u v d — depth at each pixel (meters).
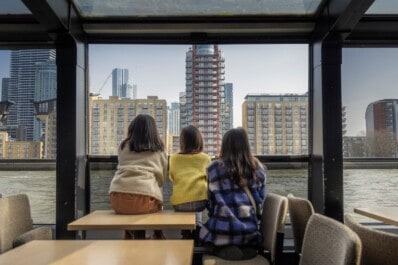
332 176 3.02
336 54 3.03
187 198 2.60
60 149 3.01
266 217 2.37
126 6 2.97
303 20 3.12
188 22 3.15
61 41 2.98
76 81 3.03
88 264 1.32
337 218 2.99
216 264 2.13
